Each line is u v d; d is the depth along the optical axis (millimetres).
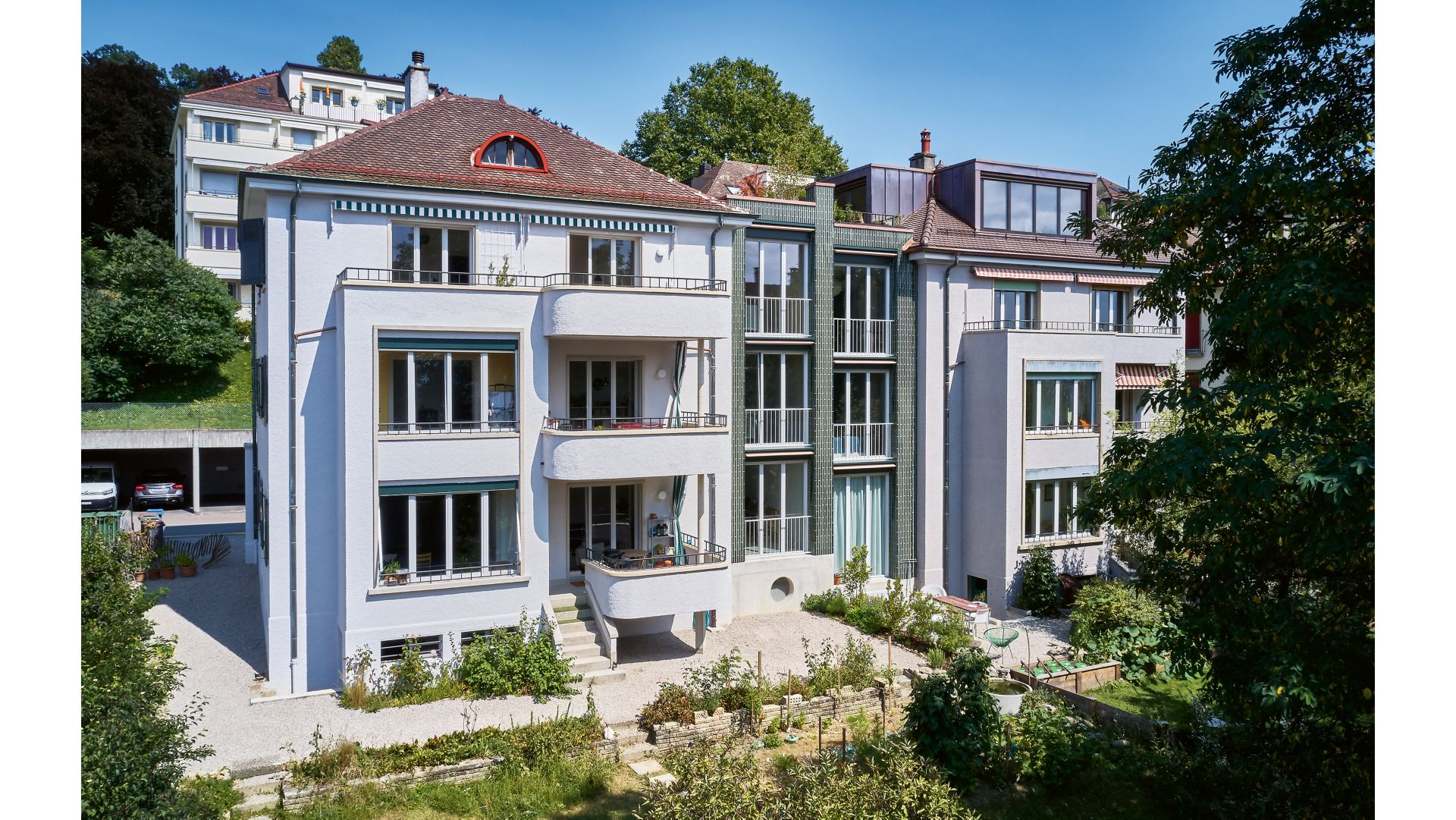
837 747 15242
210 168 48688
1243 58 11750
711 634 21250
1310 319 10016
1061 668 19219
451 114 21391
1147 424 27859
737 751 14938
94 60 55688
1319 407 10000
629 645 20328
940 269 25656
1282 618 10508
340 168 18297
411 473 17703
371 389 17484
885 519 25594
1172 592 12812
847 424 24938
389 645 17781
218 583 26203
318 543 18281
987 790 13883
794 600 23469
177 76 77000
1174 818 13203
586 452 18562
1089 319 27922
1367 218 10336
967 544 25859
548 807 12961
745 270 23156
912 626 21016
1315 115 11633
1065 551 25672
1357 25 10898
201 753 10953
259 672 18641
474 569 18484
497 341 18453
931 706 14258
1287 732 11109
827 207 23891
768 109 46188
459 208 19141
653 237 21172
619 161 22547
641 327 19156
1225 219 11961
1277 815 11984
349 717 16094
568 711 15523
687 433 19578
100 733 9383
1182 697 18422
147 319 41281
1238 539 11250
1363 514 8945
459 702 16797
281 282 17953
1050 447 25344
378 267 18641
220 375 44625
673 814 10844
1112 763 14625
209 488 44438
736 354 22484
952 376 25844
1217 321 11695
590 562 19609
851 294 25047
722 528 22125
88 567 12086
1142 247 13586
